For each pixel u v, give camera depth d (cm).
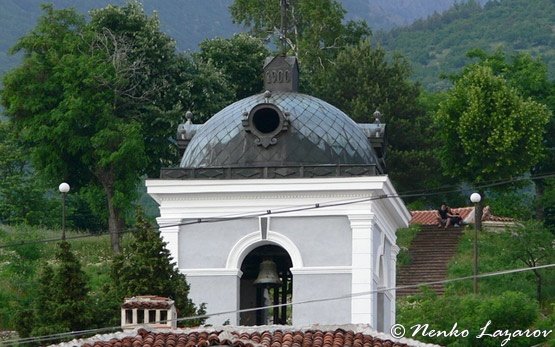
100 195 14075
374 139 7888
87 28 14475
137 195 13950
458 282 12788
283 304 7388
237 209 7556
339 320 7425
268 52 15250
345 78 15775
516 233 13312
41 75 14112
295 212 7506
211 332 6306
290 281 7794
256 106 7606
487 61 17000
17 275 11906
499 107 15050
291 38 16925
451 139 15250
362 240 7450
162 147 14175
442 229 14150
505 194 15625
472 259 13300
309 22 17038
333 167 7494
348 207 7462
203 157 7638
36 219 15288
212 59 15012
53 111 13925
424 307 10500
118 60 14175
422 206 15825
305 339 6334
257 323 7719
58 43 14275
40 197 15475
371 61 15838
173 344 6222
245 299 7731
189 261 7588
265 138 7569
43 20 14375
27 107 14000
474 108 15025
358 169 7481
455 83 16912
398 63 15962
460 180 15412
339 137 7625
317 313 7438
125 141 13738
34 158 14138
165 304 6788
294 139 7569
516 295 10644
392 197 7656
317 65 16600
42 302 7806
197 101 14425
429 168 15400
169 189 7550
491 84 15200
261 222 7531
